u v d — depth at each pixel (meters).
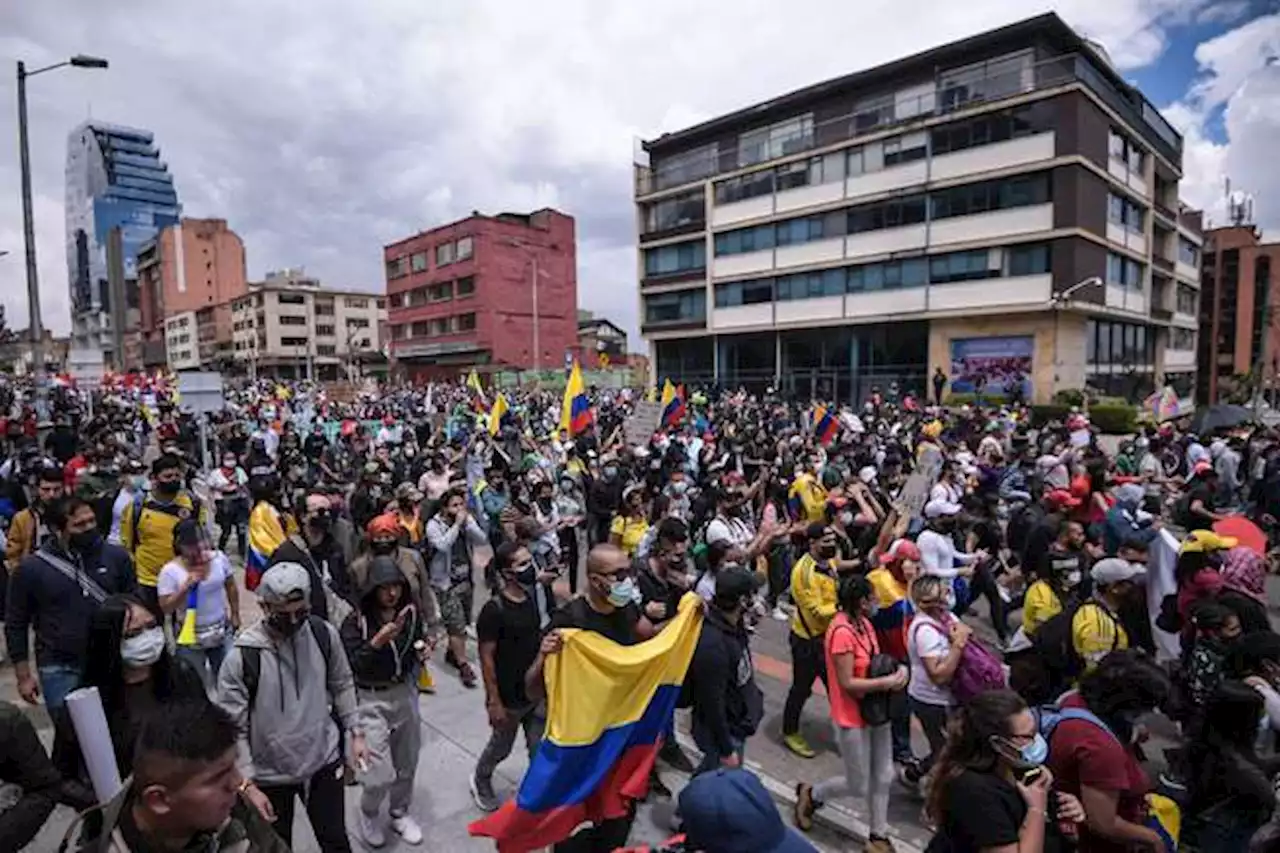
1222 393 64.44
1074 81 29.22
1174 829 3.34
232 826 2.12
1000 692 2.58
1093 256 31.62
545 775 3.44
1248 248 67.19
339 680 3.44
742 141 42.44
